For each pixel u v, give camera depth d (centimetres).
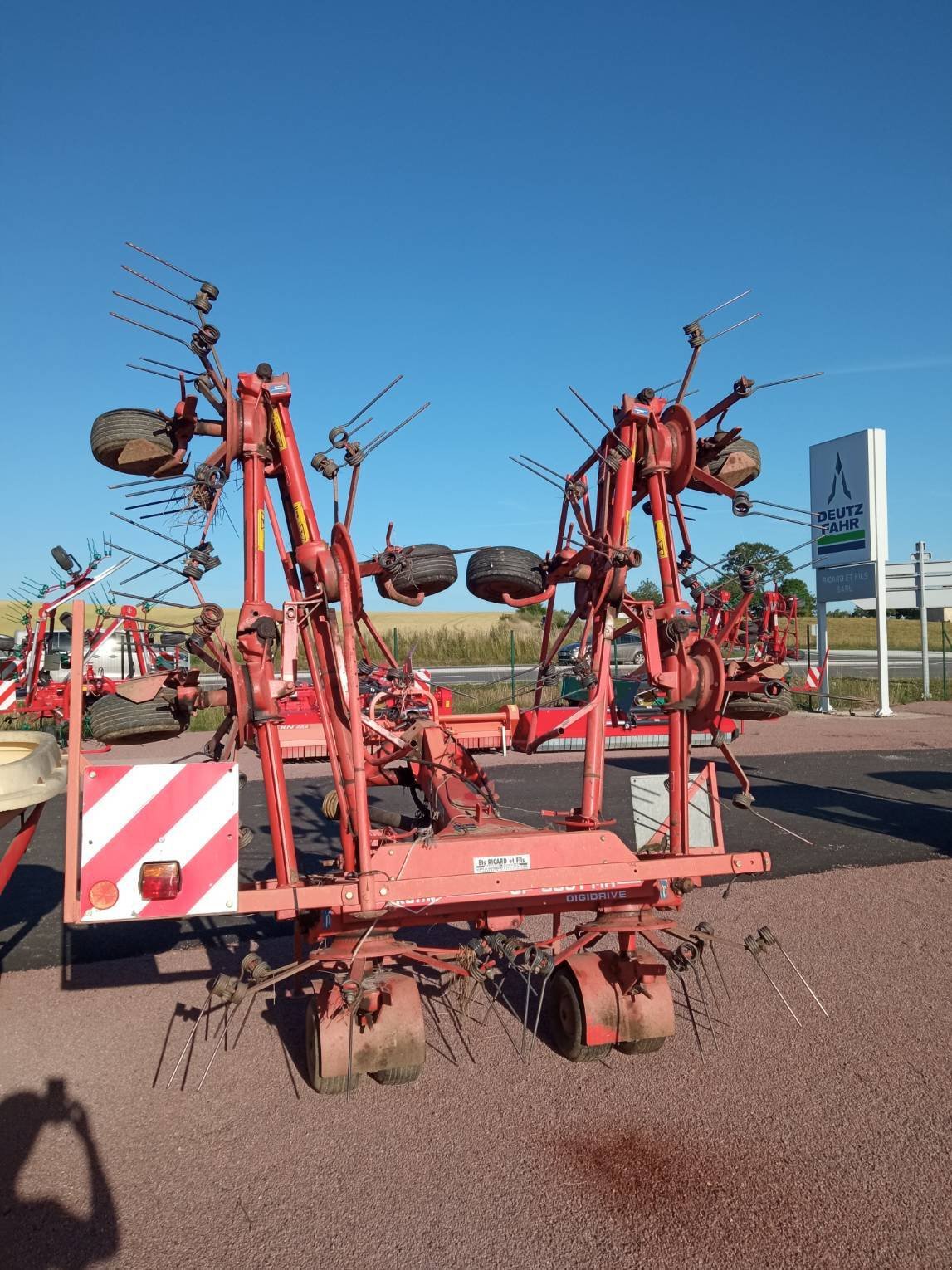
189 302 387
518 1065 427
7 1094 402
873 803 1098
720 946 592
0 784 380
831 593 2388
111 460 399
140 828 346
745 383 428
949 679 3072
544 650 528
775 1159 345
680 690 436
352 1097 396
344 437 418
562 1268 285
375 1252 293
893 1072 416
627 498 457
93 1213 314
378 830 561
